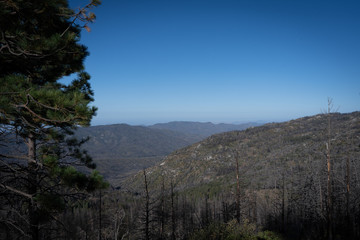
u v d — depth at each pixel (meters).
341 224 26.22
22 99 4.37
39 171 4.75
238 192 26.41
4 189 4.18
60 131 7.15
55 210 4.28
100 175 4.95
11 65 5.00
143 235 23.12
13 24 4.00
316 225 29.33
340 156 55.69
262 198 54.69
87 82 8.86
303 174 51.06
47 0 4.07
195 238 12.27
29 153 6.73
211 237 11.77
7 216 4.44
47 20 4.75
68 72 7.30
